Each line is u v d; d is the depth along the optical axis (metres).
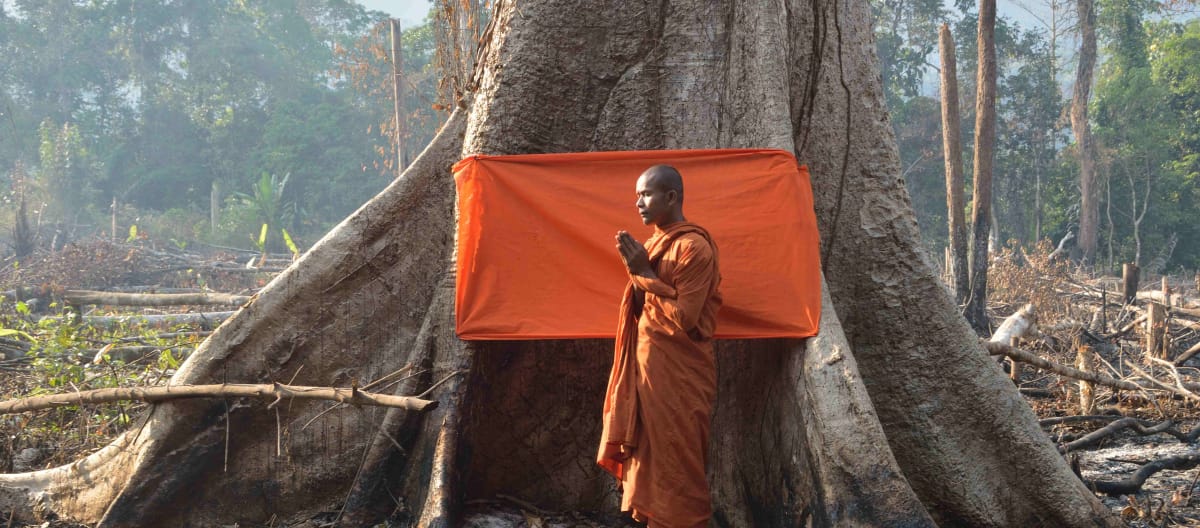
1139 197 43.81
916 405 4.59
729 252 4.25
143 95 58.38
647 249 3.88
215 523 4.61
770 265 4.24
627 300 3.88
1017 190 46.69
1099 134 44.00
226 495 4.63
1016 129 47.12
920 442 4.56
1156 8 45.31
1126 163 42.81
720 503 4.53
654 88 4.66
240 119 55.69
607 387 4.34
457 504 4.26
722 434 4.61
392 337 4.81
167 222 43.19
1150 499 5.29
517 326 4.26
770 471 4.32
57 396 4.82
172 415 4.61
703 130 4.61
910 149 46.78
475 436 4.56
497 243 4.29
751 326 4.18
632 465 3.80
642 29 4.66
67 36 58.09
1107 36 45.84
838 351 4.05
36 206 41.66
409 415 4.51
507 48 4.65
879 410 4.63
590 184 4.31
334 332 4.77
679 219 3.90
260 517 4.64
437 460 4.23
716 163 4.32
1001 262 19.94
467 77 5.65
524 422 4.71
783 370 4.28
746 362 4.61
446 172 4.93
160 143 55.59
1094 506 4.39
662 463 3.72
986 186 14.49
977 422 4.55
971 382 4.58
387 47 44.91
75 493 4.79
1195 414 7.75
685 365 3.75
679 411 3.71
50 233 35.78
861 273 4.71
